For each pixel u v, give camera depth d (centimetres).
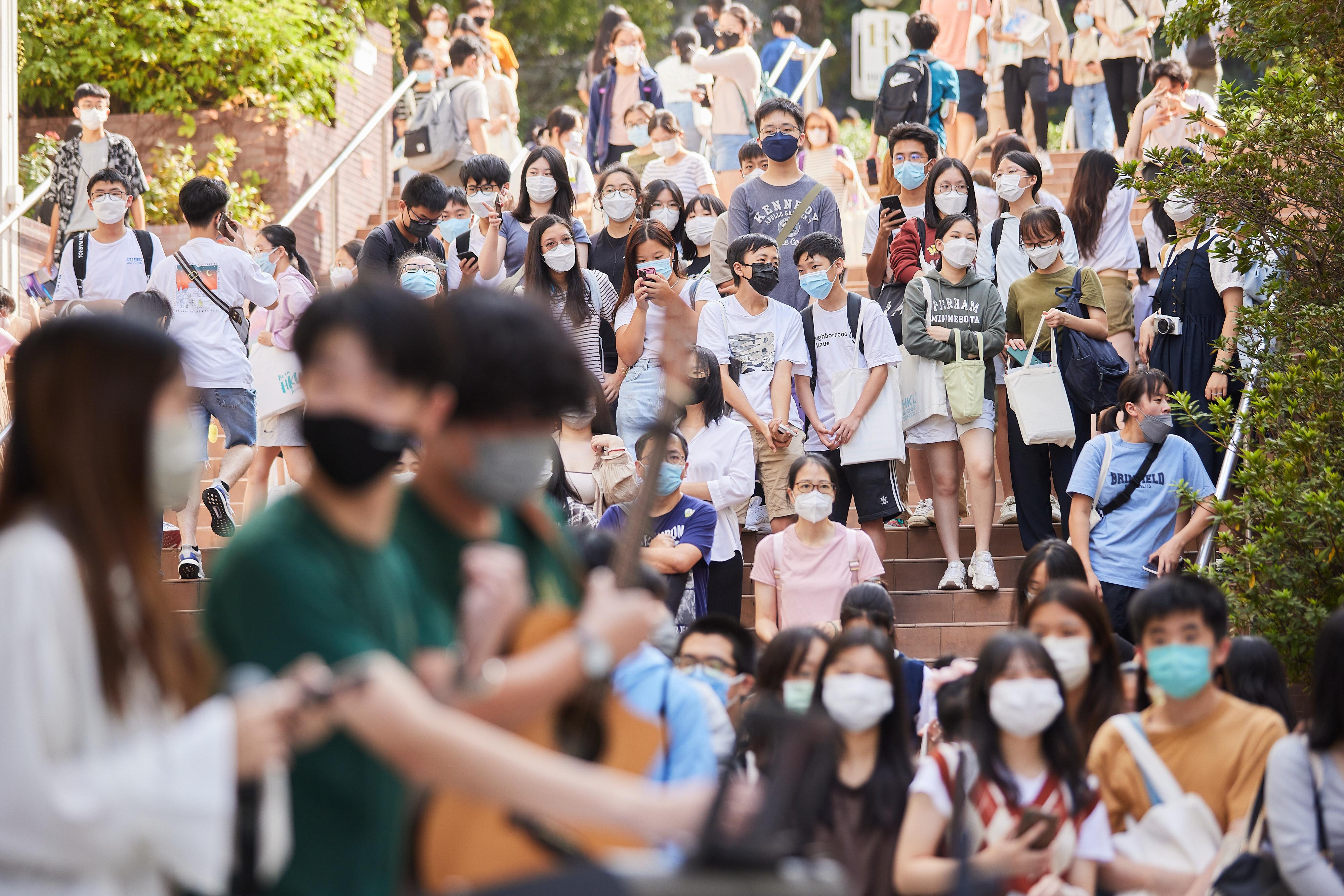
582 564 843
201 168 4291
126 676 609
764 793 618
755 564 2056
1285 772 1127
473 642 667
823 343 2322
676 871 577
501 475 705
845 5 8125
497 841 669
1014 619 1672
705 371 2125
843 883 587
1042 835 1046
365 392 644
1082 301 2278
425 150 3588
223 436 2684
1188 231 1984
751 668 1423
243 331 2461
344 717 593
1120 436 2064
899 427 2267
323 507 668
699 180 3198
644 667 1066
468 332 692
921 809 1094
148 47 4341
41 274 3466
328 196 4456
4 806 574
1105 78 3703
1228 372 2189
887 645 1181
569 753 725
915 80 3256
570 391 705
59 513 616
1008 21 3741
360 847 659
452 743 597
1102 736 1254
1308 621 1612
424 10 4897
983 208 2809
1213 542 1925
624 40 3738
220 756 580
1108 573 2016
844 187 3750
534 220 2633
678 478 1958
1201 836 1188
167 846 580
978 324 2267
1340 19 1875
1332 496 1652
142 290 2633
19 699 579
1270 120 1892
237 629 637
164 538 2522
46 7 4322
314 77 4456
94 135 3278
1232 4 1961
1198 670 1202
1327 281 1878
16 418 639
